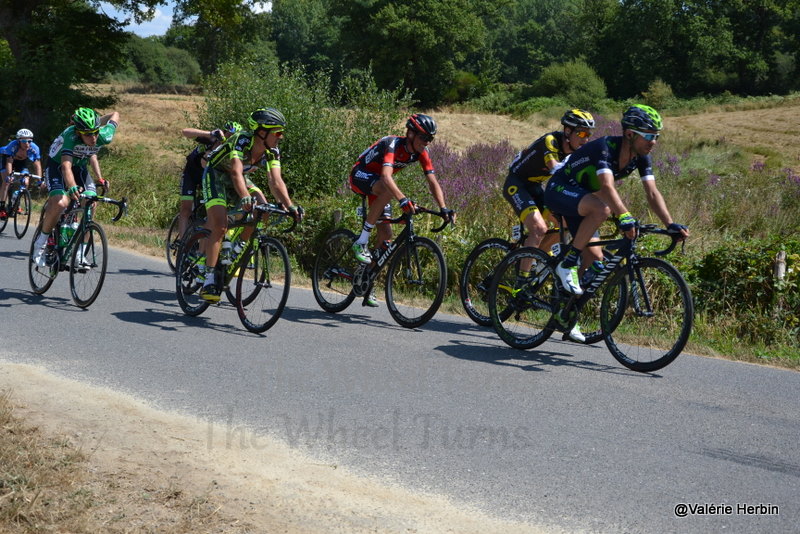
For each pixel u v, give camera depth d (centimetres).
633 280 531
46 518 266
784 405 467
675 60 8238
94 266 657
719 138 2895
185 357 524
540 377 503
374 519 291
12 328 584
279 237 1047
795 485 338
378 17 6456
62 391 428
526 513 301
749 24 8175
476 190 1165
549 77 6397
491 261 877
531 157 630
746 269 812
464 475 337
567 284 540
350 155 1345
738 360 620
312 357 536
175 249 880
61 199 682
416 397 449
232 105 1357
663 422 420
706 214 1208
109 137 694
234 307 714
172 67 10494
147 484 305
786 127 3453
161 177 1895
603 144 518
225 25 3072
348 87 1395
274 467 337
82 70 2598
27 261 919
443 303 776
